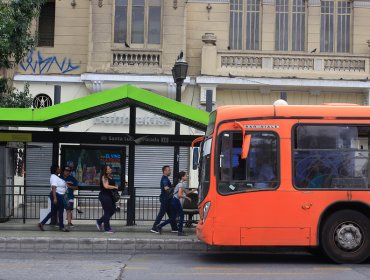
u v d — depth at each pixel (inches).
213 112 482.0
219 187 450.6
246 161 453.1
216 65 897.5
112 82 879.7
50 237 526.0
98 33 887.1
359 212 451.8
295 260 478.3
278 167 451.8
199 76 887.1
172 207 566.6
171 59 889.5
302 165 453.4
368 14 923.4
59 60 913.5
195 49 918.4
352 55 893.2
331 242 448.5
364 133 459.5
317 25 919.0
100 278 379.6
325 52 919.7
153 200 633.6
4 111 569.6
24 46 682.8
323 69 896.9
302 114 459.5
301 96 909.2
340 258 447.5
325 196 449.7
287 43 919.7
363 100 907.4
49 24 938.7
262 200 448.5
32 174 751.7
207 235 447.5
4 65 699.4
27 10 681.0
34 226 609.3
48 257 484.7
